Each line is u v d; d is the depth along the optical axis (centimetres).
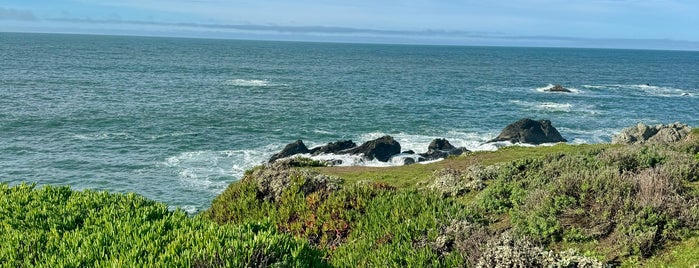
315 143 5284
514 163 1714
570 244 1005
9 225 946
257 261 789
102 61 15825
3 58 14700
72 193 1158
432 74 14900
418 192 1509
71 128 5409
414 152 4691
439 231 1136
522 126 5366
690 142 1902
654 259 902
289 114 6844
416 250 1068
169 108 7006
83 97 7656
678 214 998
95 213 1000
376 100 8506
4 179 3719
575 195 1143
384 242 1148
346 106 7731
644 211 1005
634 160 1485
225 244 800
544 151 2923
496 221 1206
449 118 6850
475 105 8200
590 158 1582
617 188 1107
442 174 1906
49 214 1001
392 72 15388
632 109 8300
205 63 17425
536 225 1073
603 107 8419
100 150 4597
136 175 3919
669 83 13862
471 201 1406
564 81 13838
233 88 9900
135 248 792
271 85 10725
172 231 885
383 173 2397
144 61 16875
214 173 4034
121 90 8769
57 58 16100
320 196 1501
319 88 10275
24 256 819
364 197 1440
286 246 852
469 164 2598
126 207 1038
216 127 5803
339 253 1148
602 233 1005
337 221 1318
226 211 1536
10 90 7962
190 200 3416
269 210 1472
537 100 9156
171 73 12731
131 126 5644
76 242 846
